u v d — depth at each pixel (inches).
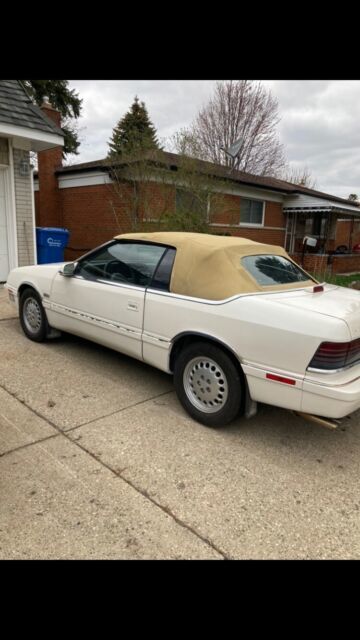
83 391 151.7
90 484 100.7
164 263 143.8
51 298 185.6
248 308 118.3
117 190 432.5
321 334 105.0
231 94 1027.3
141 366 177.5
